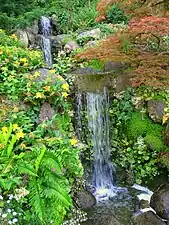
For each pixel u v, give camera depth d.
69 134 4.46
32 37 8.22
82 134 5.23
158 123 5.05
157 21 4.41
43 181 2.94
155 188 4.93
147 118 5.14
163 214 4.29
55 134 3.85
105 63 5.84
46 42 8.05
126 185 5.09
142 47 5.37
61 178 3.05
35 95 4.21
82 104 5.21
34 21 8.45
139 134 5.09
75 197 4.38
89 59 5.31
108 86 5.36
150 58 4.84
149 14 4.99
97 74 5.42
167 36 5.37
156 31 4.43
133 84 4.67
